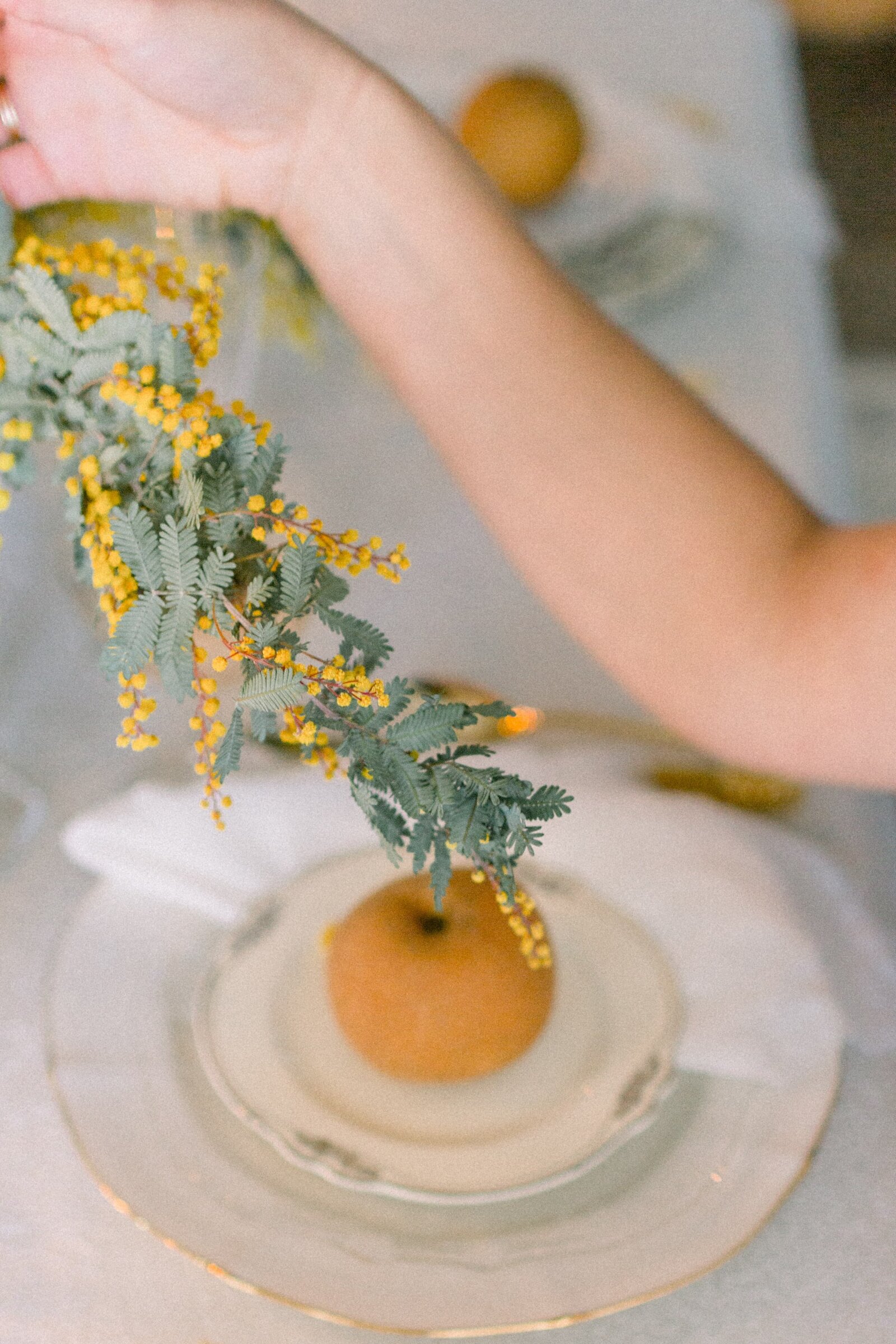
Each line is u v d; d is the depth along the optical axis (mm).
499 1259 702
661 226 1207
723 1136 736
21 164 804
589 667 942
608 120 1285
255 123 775
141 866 830
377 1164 724
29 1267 717
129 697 639
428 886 748
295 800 854
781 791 876
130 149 794
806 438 1060
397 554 649
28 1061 782
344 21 1515
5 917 839
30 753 916
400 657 942
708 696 776
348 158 775
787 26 1682
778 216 1244
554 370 771
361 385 1093
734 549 763
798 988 778
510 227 783
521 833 622
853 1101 760
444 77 1388
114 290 717
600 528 768
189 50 754
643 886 821
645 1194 721
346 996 742
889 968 800
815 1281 708
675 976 780
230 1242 708
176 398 655
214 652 654
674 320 1157
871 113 3352
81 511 672
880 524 771
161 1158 734
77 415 679
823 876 833
